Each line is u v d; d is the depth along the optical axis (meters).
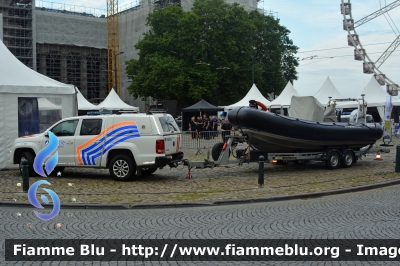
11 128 15.15
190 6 72.38
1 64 15.64
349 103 35.31
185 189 11.49
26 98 15.53
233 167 16.11
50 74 73.56
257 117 13.41
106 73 80.75
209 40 51.84
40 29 73.00
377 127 16.42
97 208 9.53
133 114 12.68
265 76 58.12
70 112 16.58
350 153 15.87
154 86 50.12
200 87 49.16
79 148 12.91
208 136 21.09
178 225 7.87
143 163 12.30
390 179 12.97
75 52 77.06
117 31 79.75
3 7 65.31
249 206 9.67
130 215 8.80
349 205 9.59
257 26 58.12
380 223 7.83
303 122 14.26
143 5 76.19
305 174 14.23
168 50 51.78
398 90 37.81
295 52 62.75
